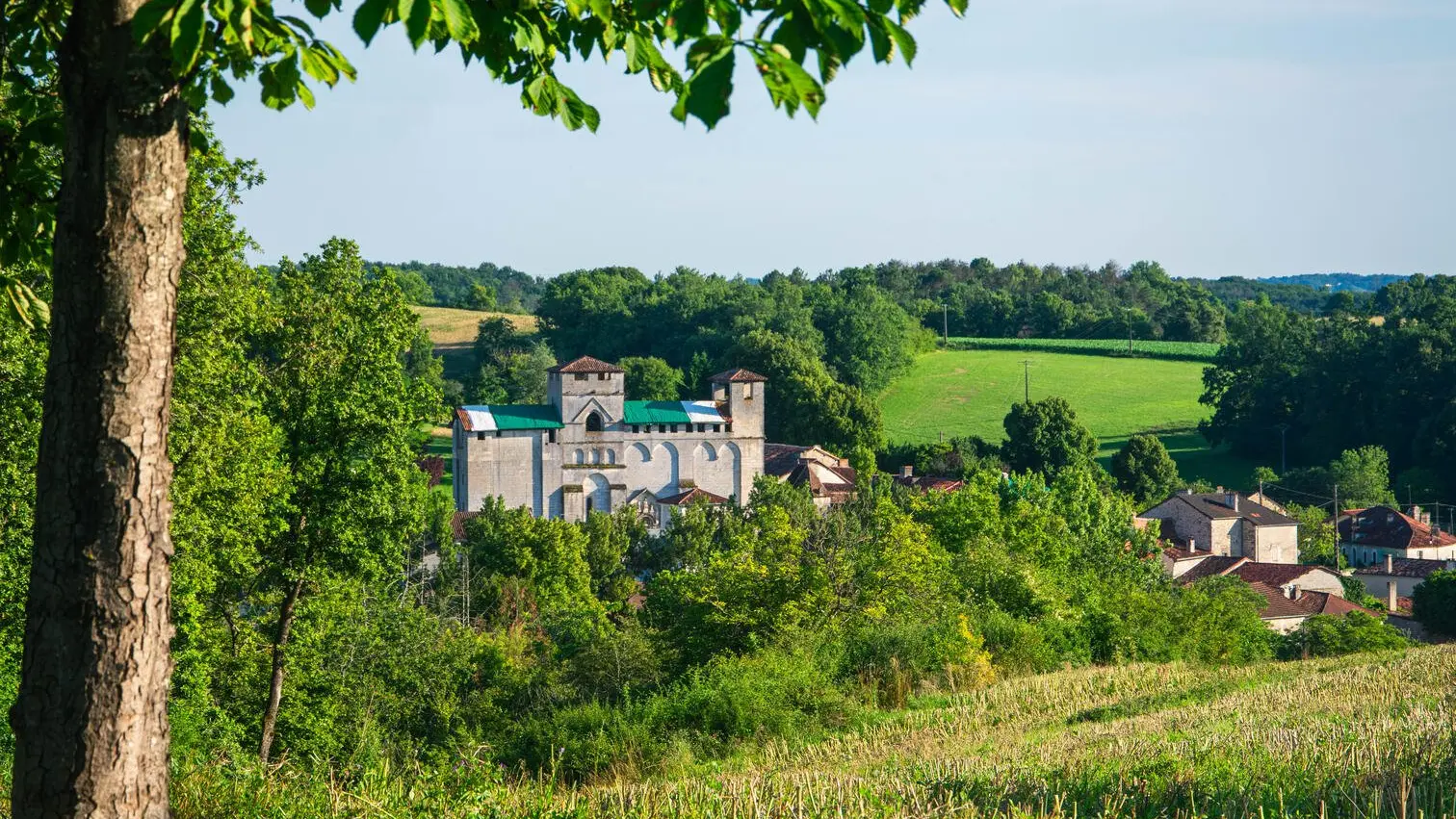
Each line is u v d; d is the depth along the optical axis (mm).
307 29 7992
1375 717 33031
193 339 37250
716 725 38312
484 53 10094
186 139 9125
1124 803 20812
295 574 43312
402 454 45188
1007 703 43750
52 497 8820
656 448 162500
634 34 8820
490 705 50125
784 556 57312
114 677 8852
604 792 21156
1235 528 154500
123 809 8883
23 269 21031
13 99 11234
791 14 6387
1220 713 37156
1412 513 181250
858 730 38969
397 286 45344
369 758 34438
